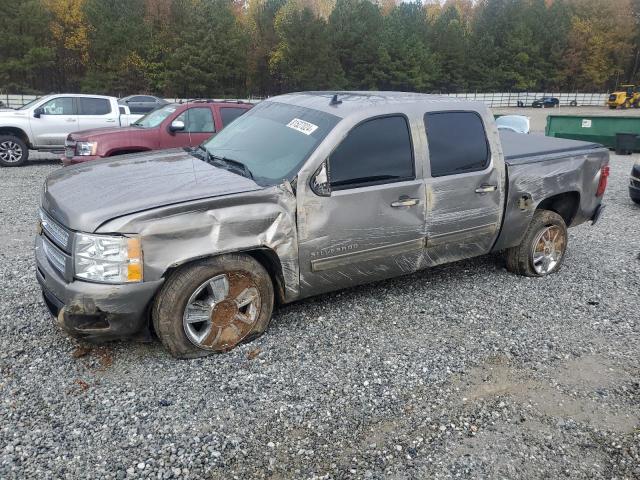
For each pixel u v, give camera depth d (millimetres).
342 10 65750
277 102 4914
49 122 13047
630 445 3127
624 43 81000
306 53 58812
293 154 4004
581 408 3445
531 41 78438
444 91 73688
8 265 5441
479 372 3779
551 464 2941
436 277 5492
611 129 17922
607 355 4121
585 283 5543
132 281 3309
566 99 66688
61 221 3420
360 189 4086
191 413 3162
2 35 48500
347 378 3598
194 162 4355
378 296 4926
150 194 3543
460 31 73875
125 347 3812
